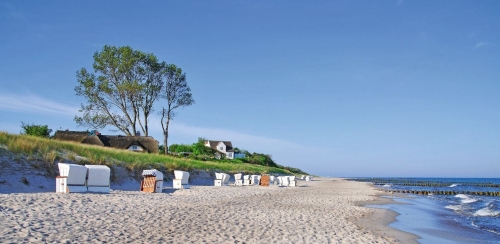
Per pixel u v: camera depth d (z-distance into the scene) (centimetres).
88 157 2428
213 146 10038
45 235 819
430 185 7381
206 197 1961
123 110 4816
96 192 1764
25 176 1814
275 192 2775
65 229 897
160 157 3766
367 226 1314
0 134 2177
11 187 1689
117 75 4744
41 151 2133
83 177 1734
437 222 1609
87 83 4631
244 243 882
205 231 1005
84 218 1062
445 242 1139
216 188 2845
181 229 1014
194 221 1153
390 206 2227
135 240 848
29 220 957
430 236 1229
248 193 2461
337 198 2542
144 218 1143
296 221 1273
